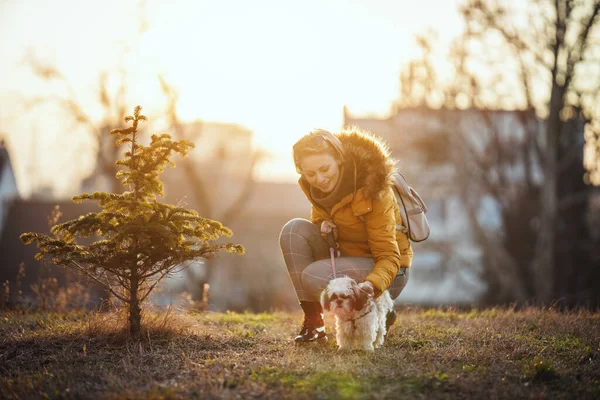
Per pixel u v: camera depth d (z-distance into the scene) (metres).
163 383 4.44
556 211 24.91
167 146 5.81
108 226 5.68
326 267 5.17
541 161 25.33
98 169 25.17
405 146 25.56
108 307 6.40
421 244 29.25
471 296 29.56
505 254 25.95
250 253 35.72
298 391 4.12
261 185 41.88
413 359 4.99
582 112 22.97
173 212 5.75
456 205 33.12
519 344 5.60
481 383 4.35
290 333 6.34
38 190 40.16
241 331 6.53
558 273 26.33
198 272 29.12
